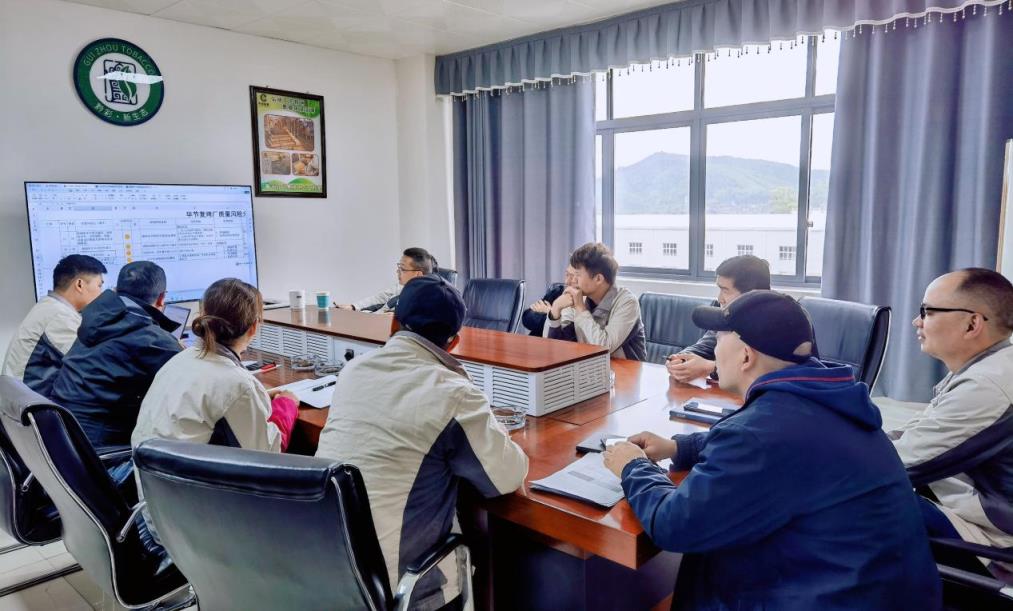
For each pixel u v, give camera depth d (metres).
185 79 4.18
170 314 3.23
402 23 4.33
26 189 3.50
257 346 2.96
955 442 1.45
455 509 1.42
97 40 3.81
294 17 4.11
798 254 4.22
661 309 2.88
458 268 5.48
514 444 1.36
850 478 1.03
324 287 5.05
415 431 1.25
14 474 1.77
